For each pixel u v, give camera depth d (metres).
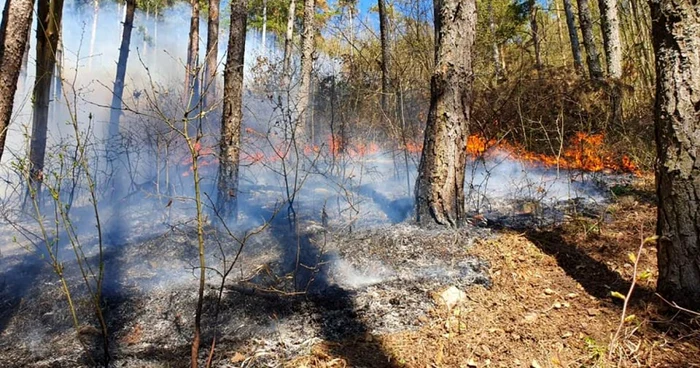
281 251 3.51
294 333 2.54
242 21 3.96
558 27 15.21
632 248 3.29
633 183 4.97
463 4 3.82
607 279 2.93
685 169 2.29
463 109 3.84
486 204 4.62
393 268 3.21
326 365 2.23
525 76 6.21
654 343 2.22
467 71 3.85
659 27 2.39
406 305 2.77
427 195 3.84
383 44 7.20
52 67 4.87
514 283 2.98
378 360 2.27
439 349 2.35
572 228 3.72
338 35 8.03
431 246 3.46
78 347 2.48
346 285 3.03
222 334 2.55
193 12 9.38
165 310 2.80
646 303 2.54
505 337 2.43
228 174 3.99
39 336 2.62
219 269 3.29
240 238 3.76
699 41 2.26
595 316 2.54
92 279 3.17
